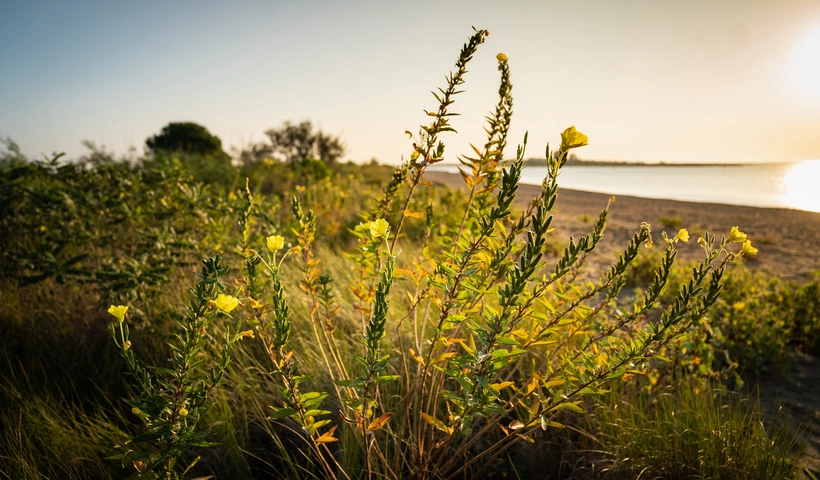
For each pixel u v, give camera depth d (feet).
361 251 7.13
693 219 63.31
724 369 11.27
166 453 4.58
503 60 6.63
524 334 5.65
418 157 6.31
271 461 8.44
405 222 25.59
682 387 9.79
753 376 12.94
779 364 13.01
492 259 5.71
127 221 15.01
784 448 7.98
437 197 29.73
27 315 12.09
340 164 68.64
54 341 11.32
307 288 7.18
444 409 8.27
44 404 8.70
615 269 6.03
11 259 12.75
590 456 8.39
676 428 8.29
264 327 5.97
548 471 8.46
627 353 5.42
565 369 5.88
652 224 54.75
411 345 10.69
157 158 31.53
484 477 8.39
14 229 14.69
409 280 15.44
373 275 7.27
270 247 5.07
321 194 29.09
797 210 82.12
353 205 31.86
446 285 5.32
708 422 8.18
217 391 8.96
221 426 8.40
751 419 8.33
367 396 4.95
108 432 8.14
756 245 41.50
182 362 4.50
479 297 6.52
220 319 11.80
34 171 14.93
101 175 16.11
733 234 5.09
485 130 6.70
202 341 4.56
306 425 5.03
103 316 11.82
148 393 4.60
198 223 14.90
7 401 9.04
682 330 5.44
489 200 7.08
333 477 6.55
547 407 5.55
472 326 4.96
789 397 11.76
